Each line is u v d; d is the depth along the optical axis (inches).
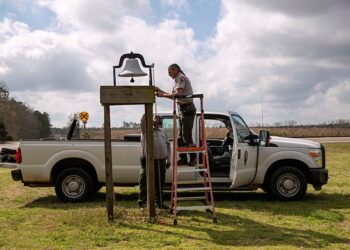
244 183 381.4
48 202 404.5
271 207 366.0
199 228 292.5
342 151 1082.7
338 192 451.2
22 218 327.9
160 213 337.7
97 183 410.0
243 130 404.8
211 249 242.1
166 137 356.8
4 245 255.4
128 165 395.5
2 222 314.7
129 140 399.5
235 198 420.2
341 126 2351.1
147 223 305.6
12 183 547.8
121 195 446.9
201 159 373.7
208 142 435.5
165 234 277.0
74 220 312.2
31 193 464.1
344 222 312.5
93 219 313.6
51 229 291.6
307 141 412.8
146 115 311.9
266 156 393.7
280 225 301.4
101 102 303.6
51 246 252.5
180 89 311.6
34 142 399.9
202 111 313.0
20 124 3676.2
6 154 537.3
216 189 386.6
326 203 385.7
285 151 394.3
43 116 4178.2
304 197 418.6
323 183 395.2
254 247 245.1
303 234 277.6
